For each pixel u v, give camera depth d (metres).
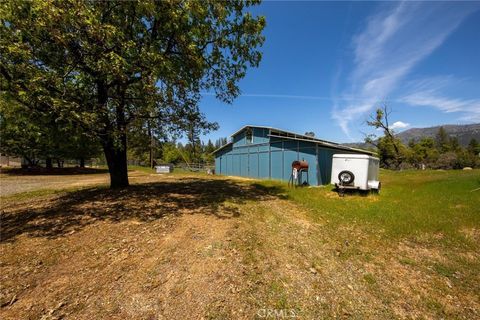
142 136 10.74
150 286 3.44
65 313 2.86
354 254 4.74
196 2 7.04
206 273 3.83
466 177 15.30
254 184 14.92
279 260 4.39
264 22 9.34
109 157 10.96
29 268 3.80
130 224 5.94
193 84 10.38
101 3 7.17
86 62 7.07
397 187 12.91
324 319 2.96
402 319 3.02
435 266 4.32
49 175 23.00
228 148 26.72
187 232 5.50
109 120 7.94
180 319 2.84
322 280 3.82
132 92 9.58
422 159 50.34
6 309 2.88
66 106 6.04
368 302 3.32
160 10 7.18
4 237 5.03
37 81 6.06
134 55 7.05
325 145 16.81
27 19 5.78
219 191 11.41
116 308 2.97
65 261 4.06
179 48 8.62
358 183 10.67
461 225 6.28
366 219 6.87
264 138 21.03
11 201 8.59
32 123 7.30
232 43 9.43
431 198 9.39
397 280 3.88
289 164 18.42
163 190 11.09
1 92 6.42
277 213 7.57
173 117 10.38
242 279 3.71
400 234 5.75
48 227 5.65
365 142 36.34
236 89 10.88
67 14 5.69
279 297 3.34
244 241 5.15
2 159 37.41
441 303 3.34
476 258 4.62
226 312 2.98
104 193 9.87
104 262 4.06
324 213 7.58
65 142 8.45
